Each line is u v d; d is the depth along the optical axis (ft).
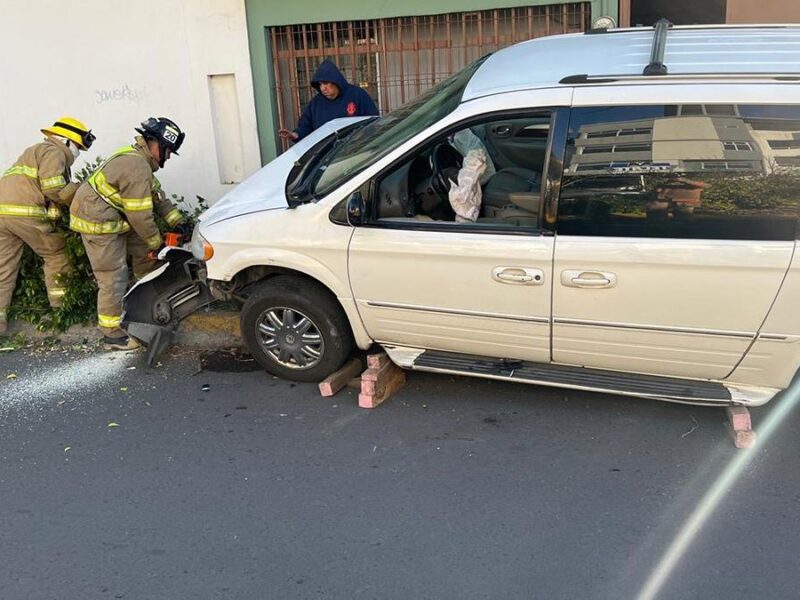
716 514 10.51
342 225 12.98
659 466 11.71
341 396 14.42
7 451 12.92
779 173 10.67
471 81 12.84
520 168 12.82
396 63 22.21
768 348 11.30
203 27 22.81
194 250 14.62
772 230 10.76
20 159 17.60
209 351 16.96
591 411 13.44
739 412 12.16
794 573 9.34
